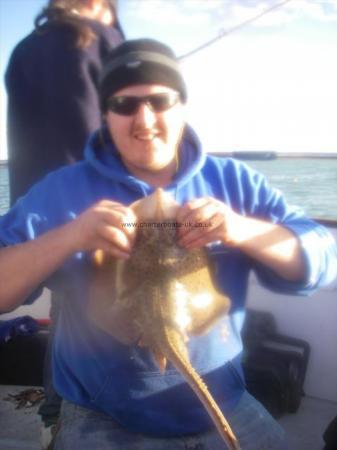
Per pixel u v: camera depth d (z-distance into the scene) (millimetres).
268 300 1843
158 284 872
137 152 985
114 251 843
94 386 1026
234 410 1064
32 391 1850
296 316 1807
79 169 1065
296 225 1021
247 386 1641
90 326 997
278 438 1059
